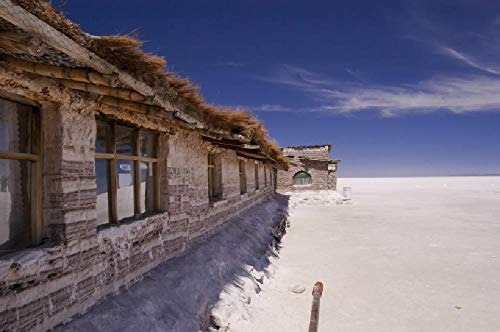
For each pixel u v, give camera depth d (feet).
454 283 26.71
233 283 20.63
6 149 11.43
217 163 34.01
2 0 6.46
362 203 98.53
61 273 11.84
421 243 41.29
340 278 27.43
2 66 9.94
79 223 12.87
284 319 18.93
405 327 19.22
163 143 20.68
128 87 11.79
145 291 15.83
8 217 11.60
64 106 12.39
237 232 32.94
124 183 18.45
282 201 78.23
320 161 100.94
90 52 9.09
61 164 12.21
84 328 11.91
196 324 15.29
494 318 20.48
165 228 20.06
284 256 34.01
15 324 9.98
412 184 274.16
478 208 83.71
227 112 21.47
